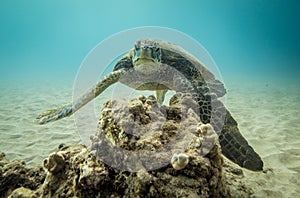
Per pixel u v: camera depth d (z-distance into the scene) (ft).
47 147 3.75
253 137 4.13
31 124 4.97
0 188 1.94
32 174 2.08
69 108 2.65
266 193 2.32
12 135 4.27
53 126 4.76
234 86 11.71
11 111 6.16
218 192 1.58
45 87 11.55
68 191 1.59
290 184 2.53
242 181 2.51
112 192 1.45
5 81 14.21
